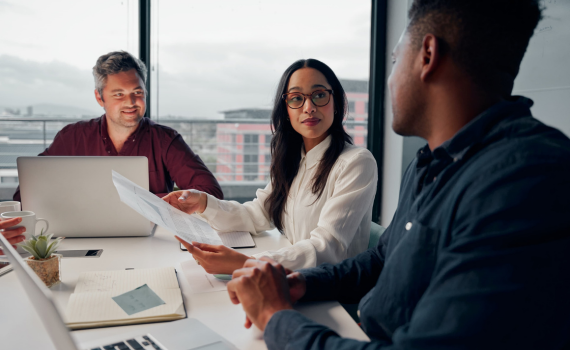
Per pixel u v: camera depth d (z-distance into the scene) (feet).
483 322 1.78
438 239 2.27
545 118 6.51
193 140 13.37
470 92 2.32
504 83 2.34
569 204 1.79
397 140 10.41
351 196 4.67
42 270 3.43
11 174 12.04
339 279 3.36
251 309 2.60
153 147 7.38
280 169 5.63
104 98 7.02
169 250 4.52
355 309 4.63
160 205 4.47
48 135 12.14
